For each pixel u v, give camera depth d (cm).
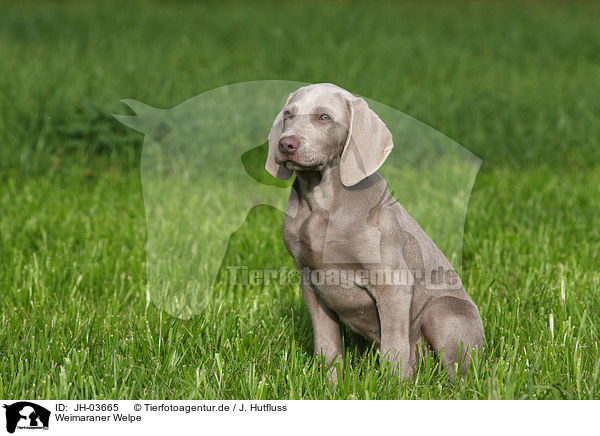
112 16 1936
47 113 911
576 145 970
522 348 424
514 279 553
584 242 609
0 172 826
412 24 1942
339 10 2130
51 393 366
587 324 451
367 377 373
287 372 392
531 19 2058
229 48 1546
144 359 411
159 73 1177
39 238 635
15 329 448
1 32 1673
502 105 1087
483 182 793
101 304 510
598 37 1761
